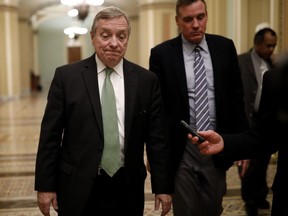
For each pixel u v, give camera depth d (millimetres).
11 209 3936
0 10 17609
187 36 2324
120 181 1995
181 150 2373
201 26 2285
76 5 13438
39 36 25406
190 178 2396
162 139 2102
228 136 1752
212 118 2363
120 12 1951
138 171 2043
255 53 3664
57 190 2014
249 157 1765
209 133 1719
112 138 1957
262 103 1601
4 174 5246
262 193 3637
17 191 4508
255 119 1749
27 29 20047
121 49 1947
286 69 812
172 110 2377
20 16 19688
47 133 1966
